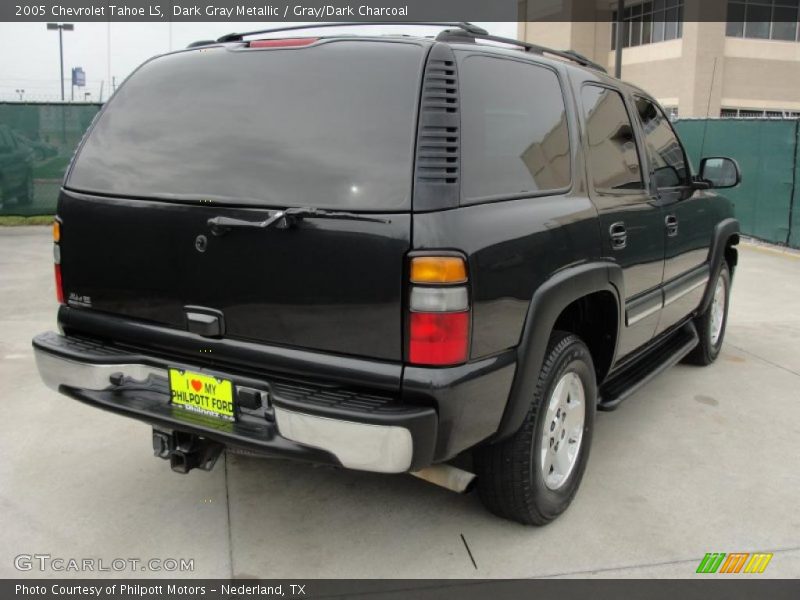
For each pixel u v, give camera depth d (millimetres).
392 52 2537
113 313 2883
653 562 2867
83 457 3656
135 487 3375
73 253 2939
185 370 2684
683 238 4234
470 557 2879
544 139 2957
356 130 2447
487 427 2557
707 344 5152
